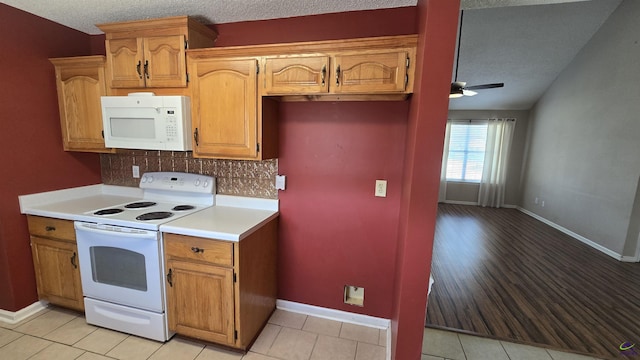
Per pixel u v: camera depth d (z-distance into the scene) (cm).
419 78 132
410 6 182
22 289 212
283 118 214
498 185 693
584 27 424
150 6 188
